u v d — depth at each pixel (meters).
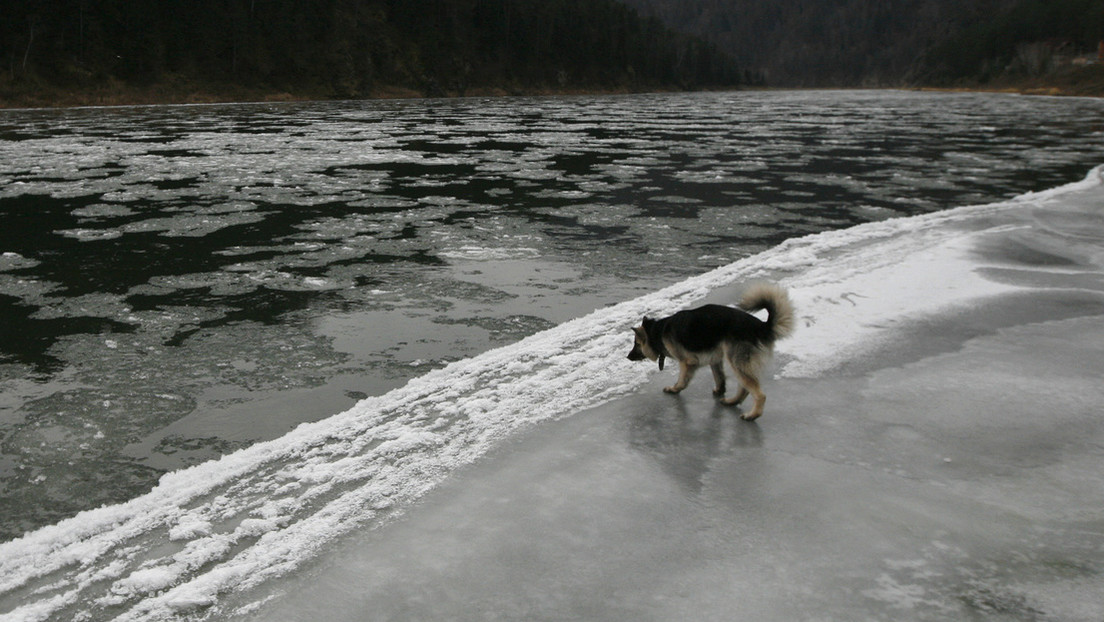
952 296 6.91
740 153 23.45
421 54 81.38
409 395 4.91
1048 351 5.44
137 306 7.45
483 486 3.59
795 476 3.65
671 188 15.99
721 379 4.66
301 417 4.99
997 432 4.12
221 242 10.39
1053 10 126.88
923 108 60.34
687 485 3.57
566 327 6.39
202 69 58.53
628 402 4.65
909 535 3.12
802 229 11.66
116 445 4.59
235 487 3.71
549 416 4.45
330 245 10.27
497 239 10.78
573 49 107.19
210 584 2.87
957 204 13.89
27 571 3.06
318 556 3.04
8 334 6.61
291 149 23.06
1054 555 2.97
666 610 2.64
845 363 5.24
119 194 14.28
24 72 47.25
